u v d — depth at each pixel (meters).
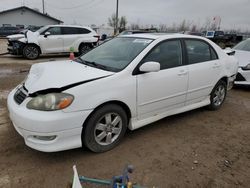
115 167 2.89
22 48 11.80
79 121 2.79
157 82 3.49
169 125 4.12
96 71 3.16
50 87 2.74
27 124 2.67
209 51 4.49
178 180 2.71
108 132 3.15
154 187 2.59
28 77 3.35
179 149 3.35
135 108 3.33
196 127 4.09
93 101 2.84
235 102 5.58
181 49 3.94
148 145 3.41
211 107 4.84
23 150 3.14
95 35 13.64
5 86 6.25
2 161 2.90
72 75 3.01
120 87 3.08
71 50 12.51
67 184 2.44
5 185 2.52
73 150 3.19
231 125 4.25
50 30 12.42
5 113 4.28
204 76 4.30
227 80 4.93
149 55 3.47
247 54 6.98
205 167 2.97
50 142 2.72
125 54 3.55
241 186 2.68
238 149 3.44
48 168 2.81
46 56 13.62
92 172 2.78
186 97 4.08
